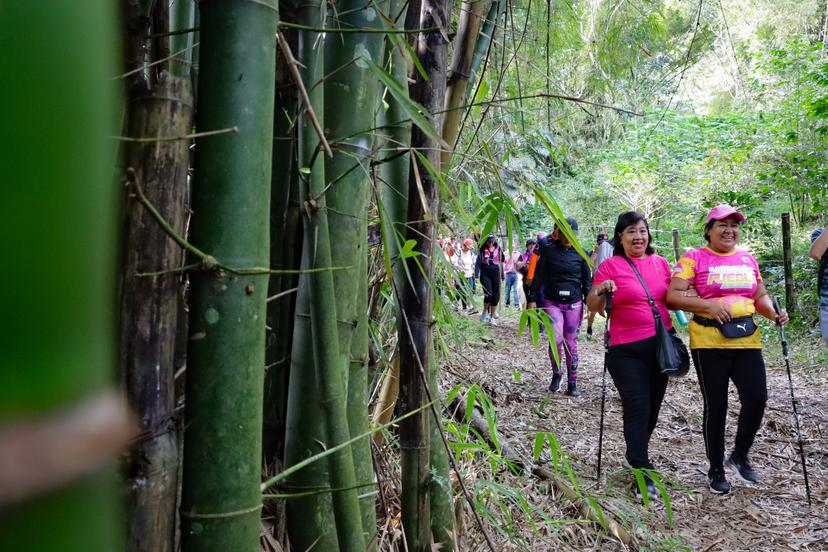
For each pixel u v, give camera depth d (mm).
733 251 3688
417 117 1133
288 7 1484
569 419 4898
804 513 3412
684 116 11969
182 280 1069
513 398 5156
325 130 1517
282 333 1704
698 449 4465
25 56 154
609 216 11562
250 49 946
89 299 160
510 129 2955
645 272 3686
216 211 957
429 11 1663
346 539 1401
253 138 960
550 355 5758
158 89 906
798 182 9242
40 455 149
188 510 986
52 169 155
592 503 2475
